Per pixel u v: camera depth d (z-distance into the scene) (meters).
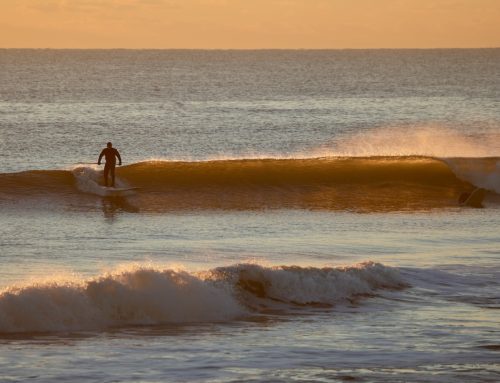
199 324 65.25
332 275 76.06
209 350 57.72
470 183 149.00
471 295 75.94
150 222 120.25
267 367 53.88
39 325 62.00
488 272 85.00
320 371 53.19
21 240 103.25
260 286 72.62
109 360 54.88
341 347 58.91
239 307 69.19
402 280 79.88
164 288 67.56
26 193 135.00
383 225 118.94
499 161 153.50
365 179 149.25
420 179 149.88
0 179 138.38
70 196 135.75
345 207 135.62
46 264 86.81
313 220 123.31
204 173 147.62
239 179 146.50
